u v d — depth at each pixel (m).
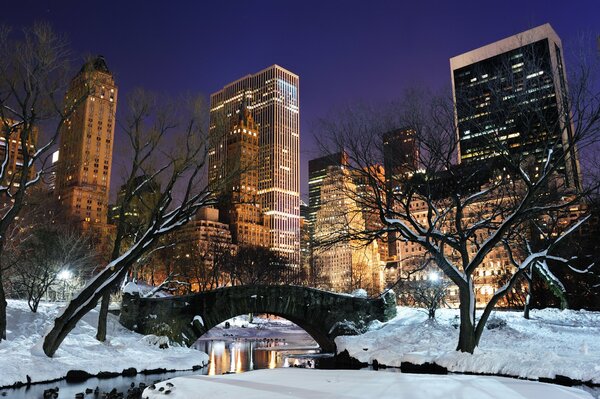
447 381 18.48
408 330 39.41
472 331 28.52
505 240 37.22
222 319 40.59
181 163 31.00
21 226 47.72
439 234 28.86
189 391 18.08
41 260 44.31
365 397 15.69
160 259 79.44
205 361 36.34
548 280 45.44
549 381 23.67
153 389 19.55
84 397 22.23
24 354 26.59
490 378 19.53
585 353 27.61
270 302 42.16
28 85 26.86
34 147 29.00
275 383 18.88
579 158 29.89
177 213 30.86
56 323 27.62
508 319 42.12
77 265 55.28
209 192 31.83
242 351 51.94
